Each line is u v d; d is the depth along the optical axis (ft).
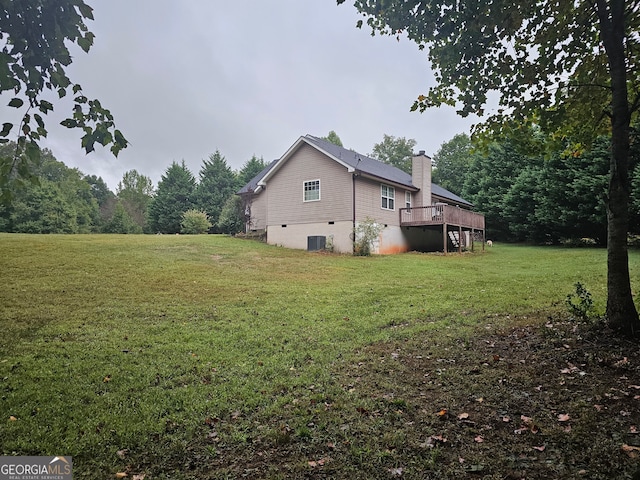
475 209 101.50
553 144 20.83
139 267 38.17
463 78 17.54
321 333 20.42
